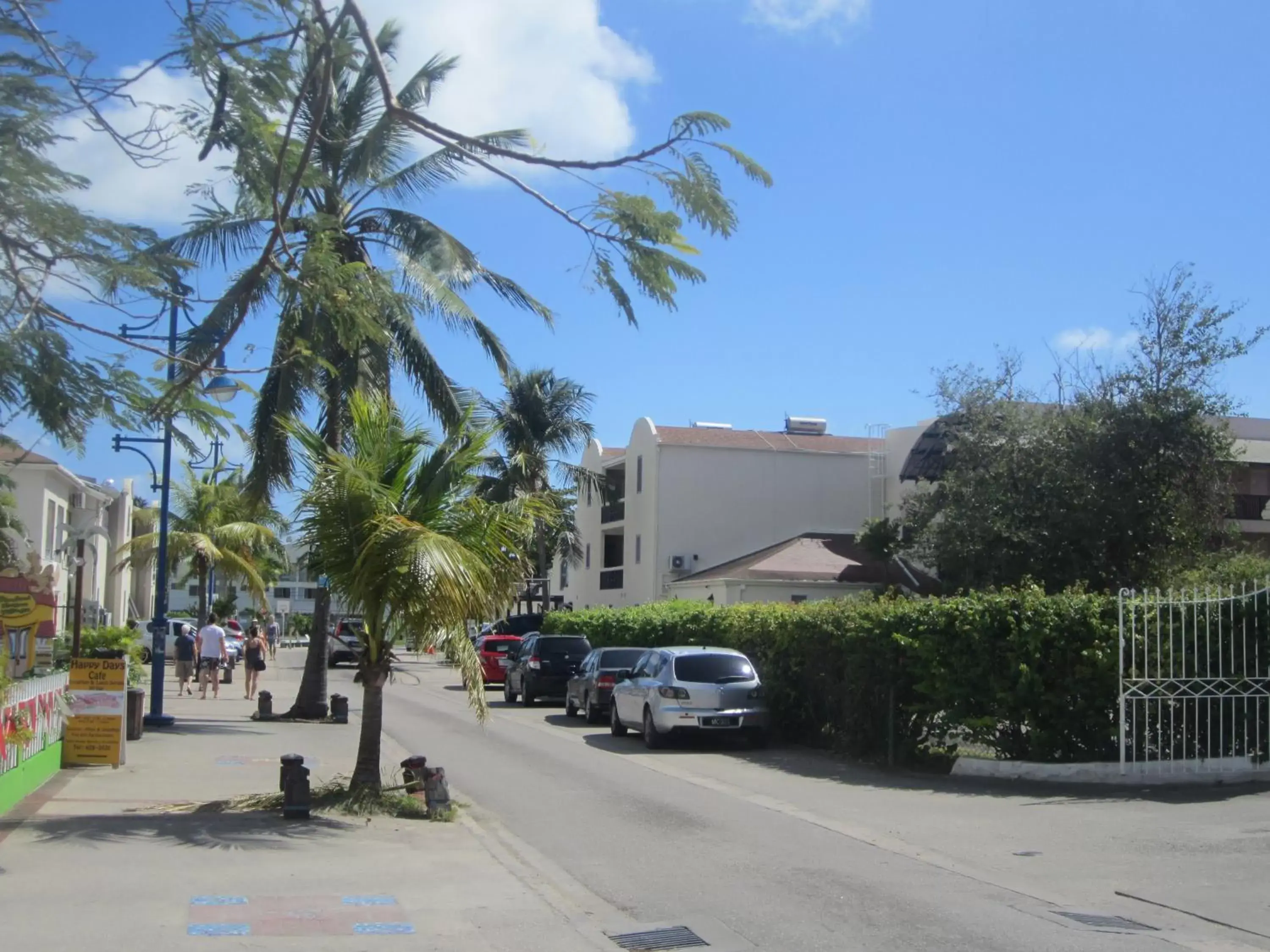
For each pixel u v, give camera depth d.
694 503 41.28
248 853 9.11
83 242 7.93
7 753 10.63
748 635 20.17
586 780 14.71
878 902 8.23
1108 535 23.06
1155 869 9.29
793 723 18.73
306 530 11.49
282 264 10.31
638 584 42.53
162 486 20.69
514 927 7.32
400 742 18.56
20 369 7.65
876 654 15.96
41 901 7.42
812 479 42.38
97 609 38.19
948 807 12.45
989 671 14.52
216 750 16.31
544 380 48.25
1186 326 23.48
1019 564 23.84
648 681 18.98
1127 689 13.84
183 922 7.05
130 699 16.92
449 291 18.36
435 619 11.02
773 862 9.63
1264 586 14.25
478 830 10.50
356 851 9.38
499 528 11.74
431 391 19.91
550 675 27.36
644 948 7.07
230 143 8.46
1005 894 8.49
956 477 26.02
